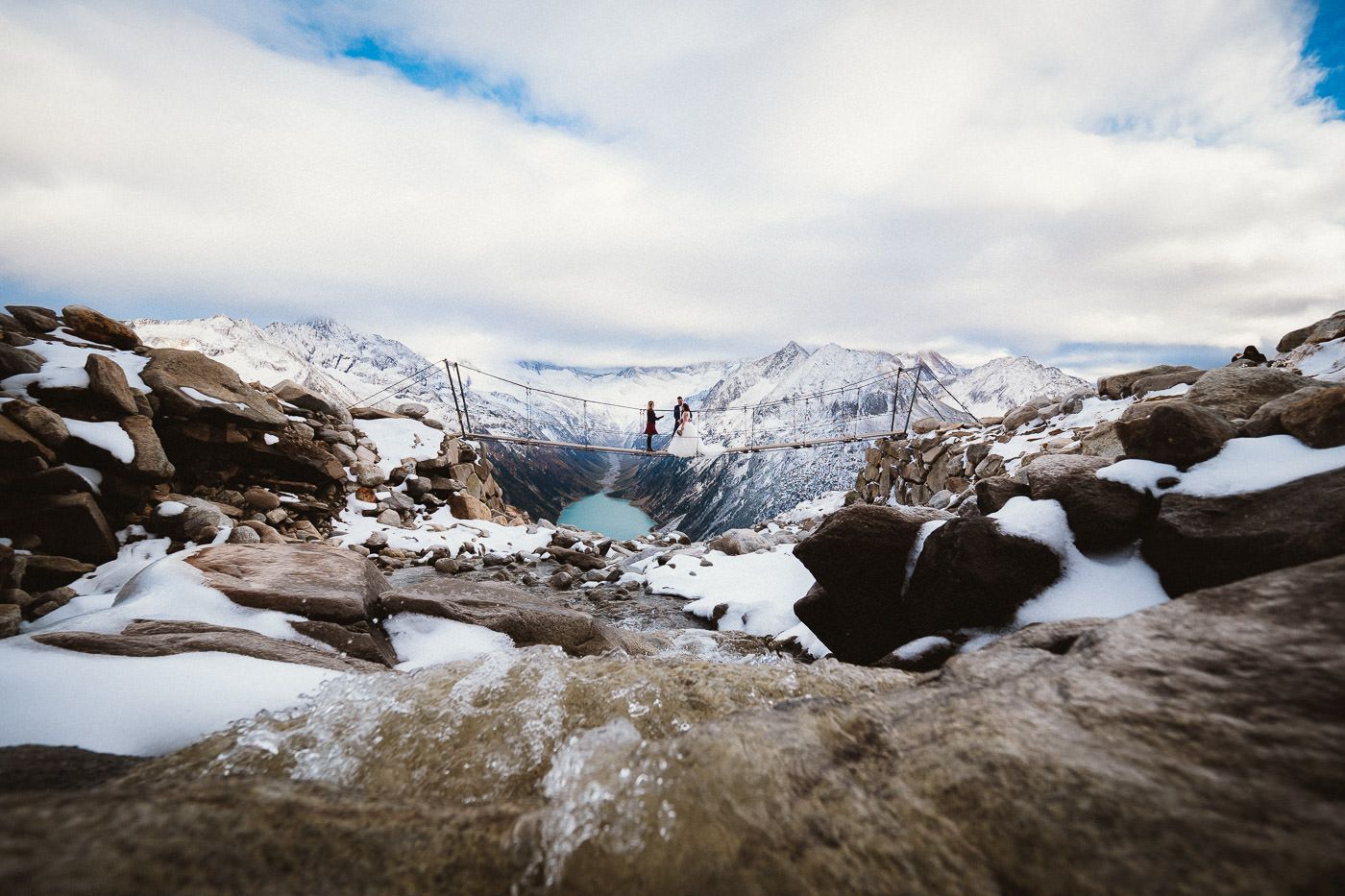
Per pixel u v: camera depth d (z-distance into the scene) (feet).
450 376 67.21
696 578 36.01
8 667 9.11
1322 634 5.57
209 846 4.26
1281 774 4.11
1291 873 3.24
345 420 55.62
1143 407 25.14
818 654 21.27
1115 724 5.29
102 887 3.43
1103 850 3.88
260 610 15.37
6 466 25.80
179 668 10.11
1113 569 14.67
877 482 71.51
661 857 4.72
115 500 29.66
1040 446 41.73
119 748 7.82
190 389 36.47
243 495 39.47
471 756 8.05
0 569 23.48
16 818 4.00
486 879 4.68
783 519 79.92
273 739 8.30
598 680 10.66
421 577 37.14
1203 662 5.84
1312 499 11.55
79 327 37.86
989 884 3.93
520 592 22.24
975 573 15.55
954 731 5.86
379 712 9.26
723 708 9.46
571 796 5.81
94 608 21.08
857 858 4.36
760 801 5.19
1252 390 20.03
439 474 58.23
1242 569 11.86
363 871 4.50
